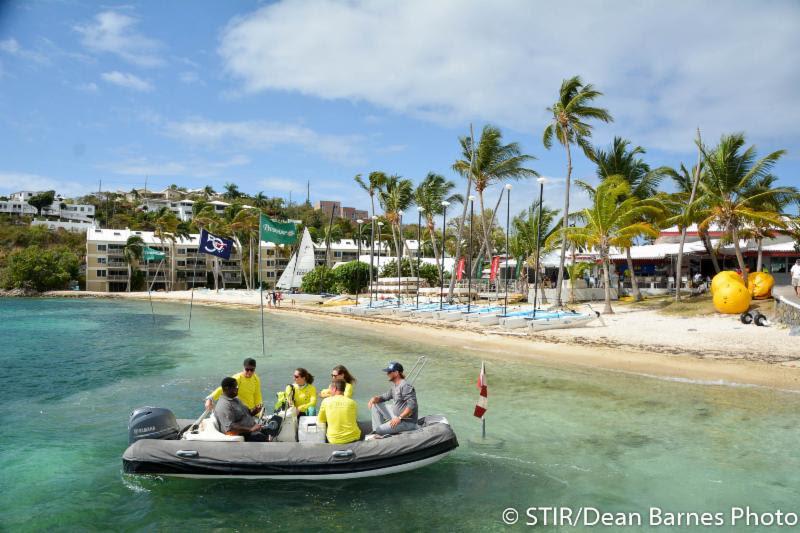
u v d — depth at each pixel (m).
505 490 7.47
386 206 54.25
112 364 18.25
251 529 6.38
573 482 7.77
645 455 8.84
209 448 7.26
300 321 35.19
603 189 28.06
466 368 16.89
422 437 7.77
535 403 12.29
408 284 48.34
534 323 24.02
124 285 95.19
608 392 13.31
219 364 18.14
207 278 101.94
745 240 35.56
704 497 7.30
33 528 6.43
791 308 20.64
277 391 14.12
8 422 10.95
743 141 27.86
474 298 41.94
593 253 42.97
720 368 15.53
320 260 100.00
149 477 7.54
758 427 10.29
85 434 10.12
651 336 21.12
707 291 33.16
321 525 6.47
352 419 7.64
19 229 105.69
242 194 155.88
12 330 31.33
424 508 6.91
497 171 40.62
